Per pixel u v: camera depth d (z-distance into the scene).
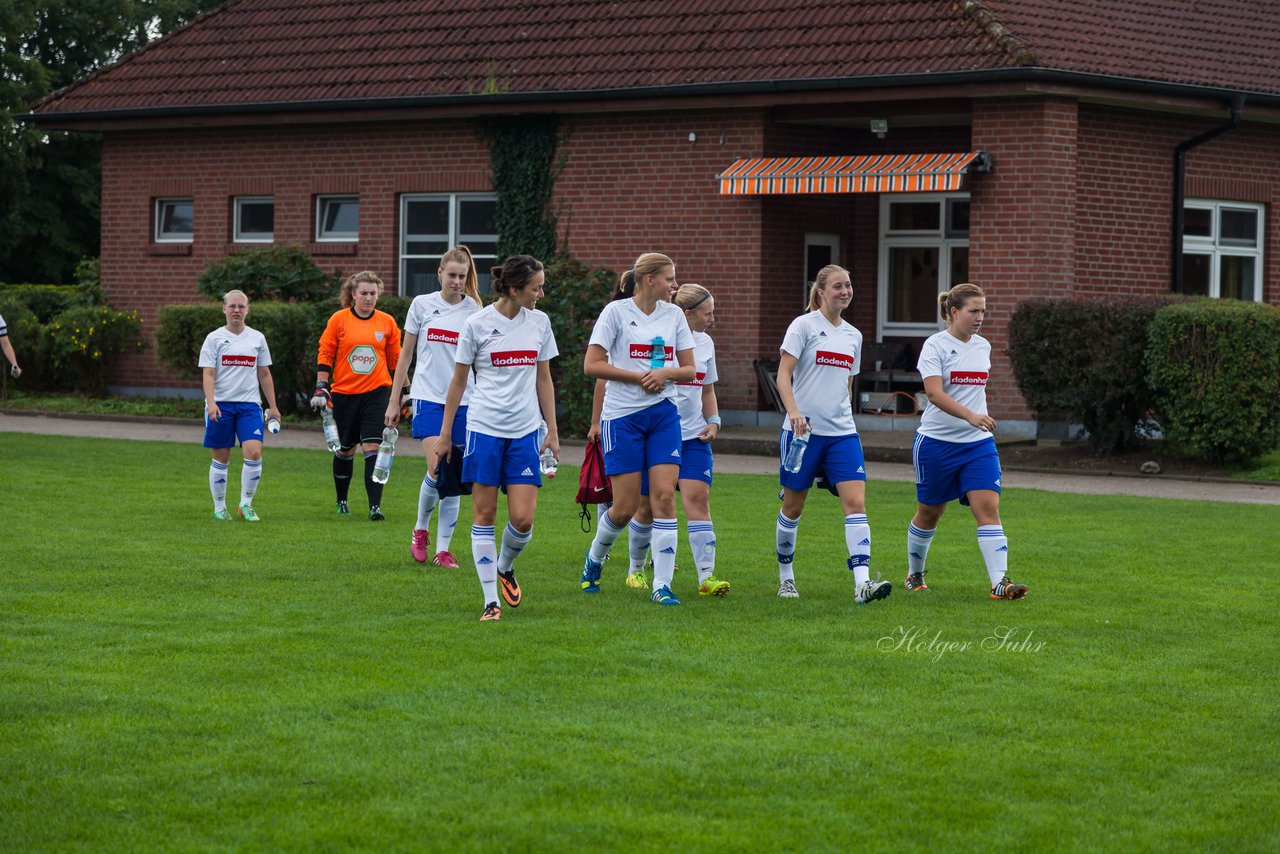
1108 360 40.12
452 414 20.58
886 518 30.95
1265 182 50.88
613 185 51.06
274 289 55.25
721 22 50.94
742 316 49.06
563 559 25.23
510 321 20.23
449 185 54.19
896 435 46.09
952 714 15.23
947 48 45.34
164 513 29.64
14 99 94.50
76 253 102.25
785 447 21.67
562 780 12.99
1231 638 19.02
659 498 21.36
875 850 11.51
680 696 15.73
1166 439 41.38
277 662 17.06
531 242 52.44
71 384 61.53
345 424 30.12
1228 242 50.69
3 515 28.69
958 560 25.47
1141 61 46.72
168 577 22.39
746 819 12.12
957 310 22.27
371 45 57.00
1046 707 15.54
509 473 20.23
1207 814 12.41
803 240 50.06
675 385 21.67
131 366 60.78
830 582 23.22
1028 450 43.03
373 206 55.72
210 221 59.06
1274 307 39.75
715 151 49.25
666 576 21.36
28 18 96.19
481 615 20.06
